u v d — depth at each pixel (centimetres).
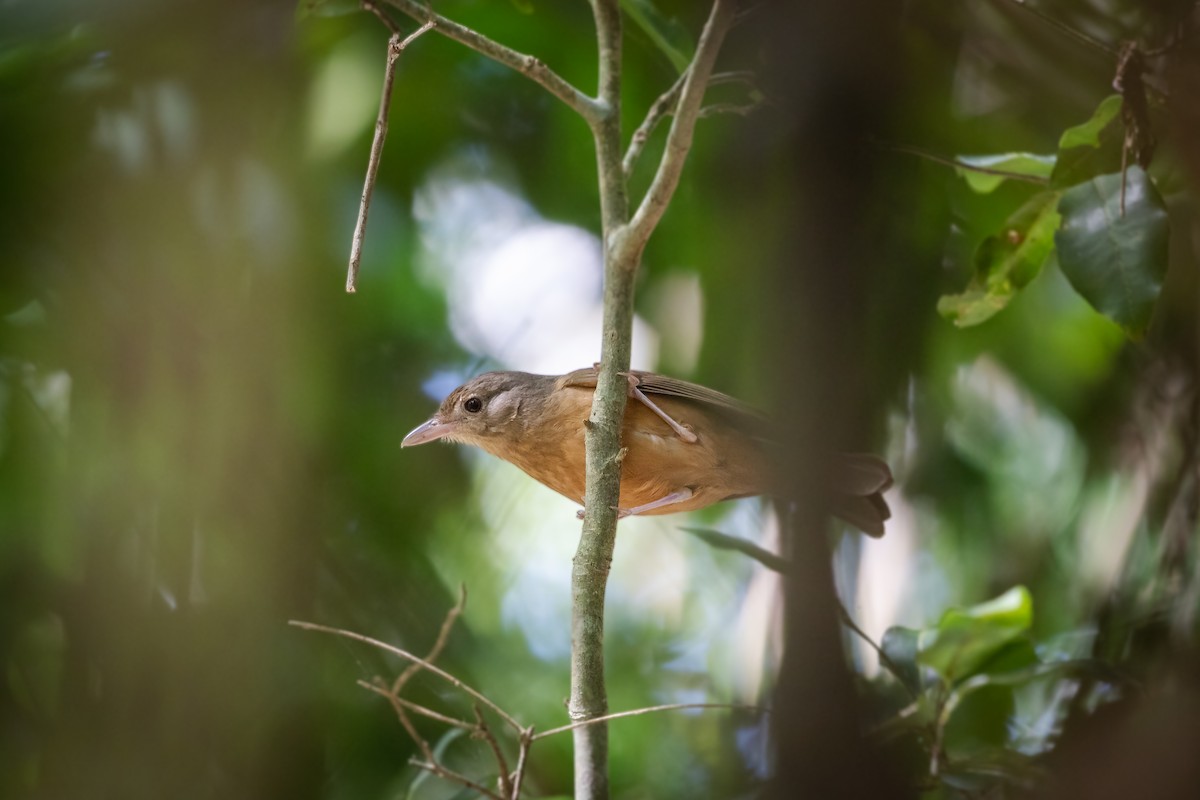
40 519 1100
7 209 1092
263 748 1044
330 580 1133
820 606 831
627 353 701
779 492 912
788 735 812
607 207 750
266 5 1128
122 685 1051
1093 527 1138
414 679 1089
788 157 876
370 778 1059
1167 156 870
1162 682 848
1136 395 1088
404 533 1186
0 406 1097
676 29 934
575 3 1126
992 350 1194
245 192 1122
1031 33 1024
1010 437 1234
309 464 1127
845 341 862
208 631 1065
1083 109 1056
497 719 1113
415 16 748
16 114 1075
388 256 1169
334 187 1155
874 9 873
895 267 977
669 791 1167
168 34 1085
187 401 1106
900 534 1205
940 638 844
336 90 1107
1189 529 955
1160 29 845
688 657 1312
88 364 1111
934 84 1028
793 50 874
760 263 914
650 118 809
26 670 1100
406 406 1227
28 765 1051
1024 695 1068
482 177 1255
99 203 1115
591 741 628
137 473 1095
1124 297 732
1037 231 817
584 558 656
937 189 1040
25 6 1030
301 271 1137
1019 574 1173
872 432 932
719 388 1073
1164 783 770
